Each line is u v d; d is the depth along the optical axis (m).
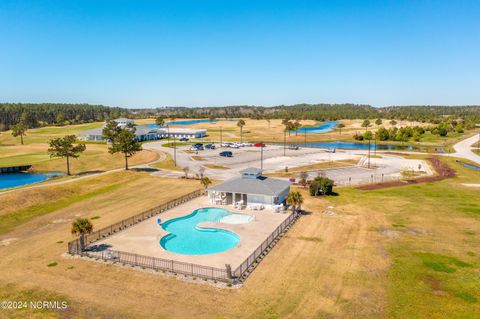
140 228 45.72
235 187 55.97
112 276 32.91
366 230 44.84
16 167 97.06
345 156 115.25
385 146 153.75
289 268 34.09
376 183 73.69
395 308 27.36
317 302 28.19
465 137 182.62
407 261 35.66
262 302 28.23
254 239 41.31
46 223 49.16
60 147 90.31
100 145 141.62
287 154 120.44
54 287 30.98
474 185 70.88
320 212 52.78
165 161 103.69
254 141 170.00
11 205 55.34
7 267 35.09
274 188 55.84
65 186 68.19
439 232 43.97
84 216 52.06
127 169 88.50
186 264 34.62
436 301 28.34
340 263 35.25
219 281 31.56
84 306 27.92
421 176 81.25
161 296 29.31
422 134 196.25
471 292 29.69
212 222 47.91
